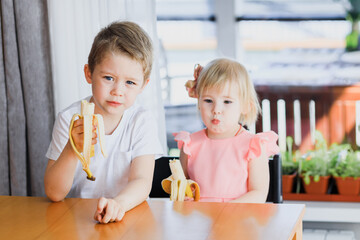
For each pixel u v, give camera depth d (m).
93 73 1.32
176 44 2.94
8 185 1.99
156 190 1.67
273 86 2.66
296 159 2.53
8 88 1.94
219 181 1.60
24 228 1.06
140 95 2.00
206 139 1.66
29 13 1.92
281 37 2.90
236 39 2.86
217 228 1.03
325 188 2.40
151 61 1.35
